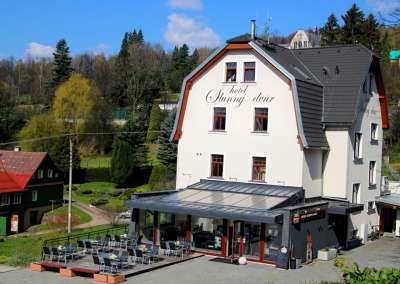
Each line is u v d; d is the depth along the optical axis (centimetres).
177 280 2572
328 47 4000
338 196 3606
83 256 3000
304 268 2909
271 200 3180
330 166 3638
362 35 7712
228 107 3634
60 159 8188
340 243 3612
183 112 3809
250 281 2577
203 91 3734
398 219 4288
